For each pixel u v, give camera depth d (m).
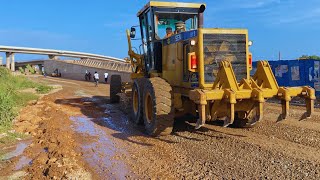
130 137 7.89
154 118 7.47
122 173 5.40
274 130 8.02
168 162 5.87
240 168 5.36
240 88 6.58
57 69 56.22
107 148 6.95
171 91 7.56
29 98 15.80
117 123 9.83
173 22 9.23
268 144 6.71
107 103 15.05
